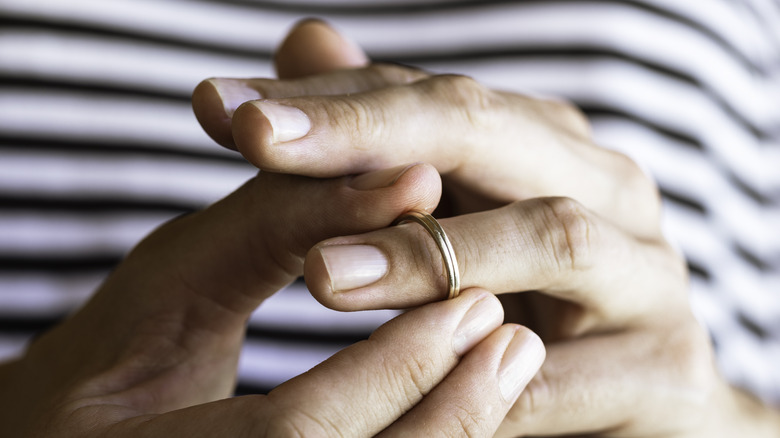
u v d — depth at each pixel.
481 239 0.23
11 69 0.43
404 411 0.22
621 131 0.45
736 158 0.50
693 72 0.47
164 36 0.45
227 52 0.47
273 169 0.23
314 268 0.22
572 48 0.46
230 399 0.21
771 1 0.57
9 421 0.27
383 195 0.23
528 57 0.47
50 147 0.44
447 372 0.22
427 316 0.22
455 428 0.22
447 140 0.24
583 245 0.24
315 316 0.44
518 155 0.26
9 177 0.43
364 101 0.24
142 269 0.26
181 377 0.26
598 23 0.46
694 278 0.45
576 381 0.26
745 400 0.31
